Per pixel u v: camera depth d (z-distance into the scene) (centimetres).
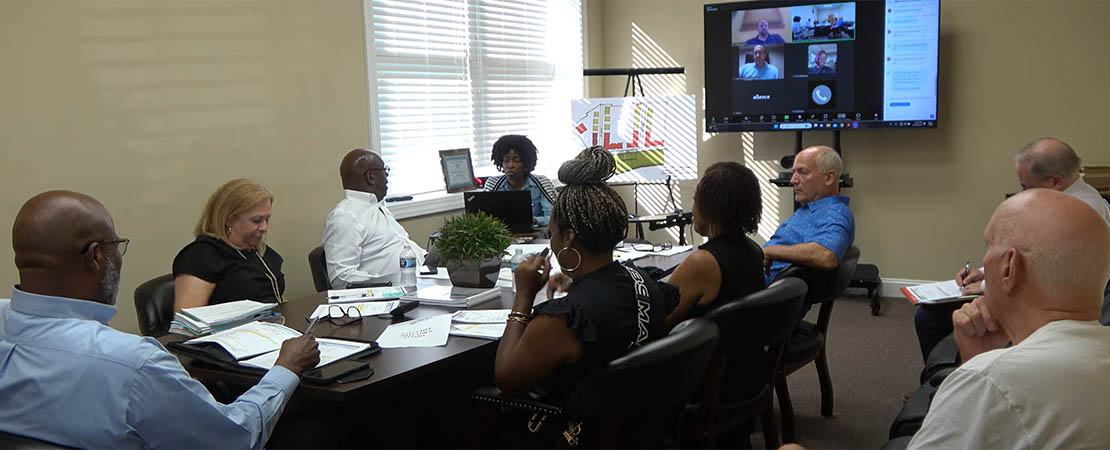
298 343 190
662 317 196
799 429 331
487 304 264
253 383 195
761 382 259
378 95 454
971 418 120
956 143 533
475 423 208
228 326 235
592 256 192
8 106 295
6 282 297
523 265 200
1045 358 117
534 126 586
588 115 570
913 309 526
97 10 320
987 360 121
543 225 455
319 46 412
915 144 544
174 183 351
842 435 324
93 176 322
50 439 153
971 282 284
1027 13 504
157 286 272
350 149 434
